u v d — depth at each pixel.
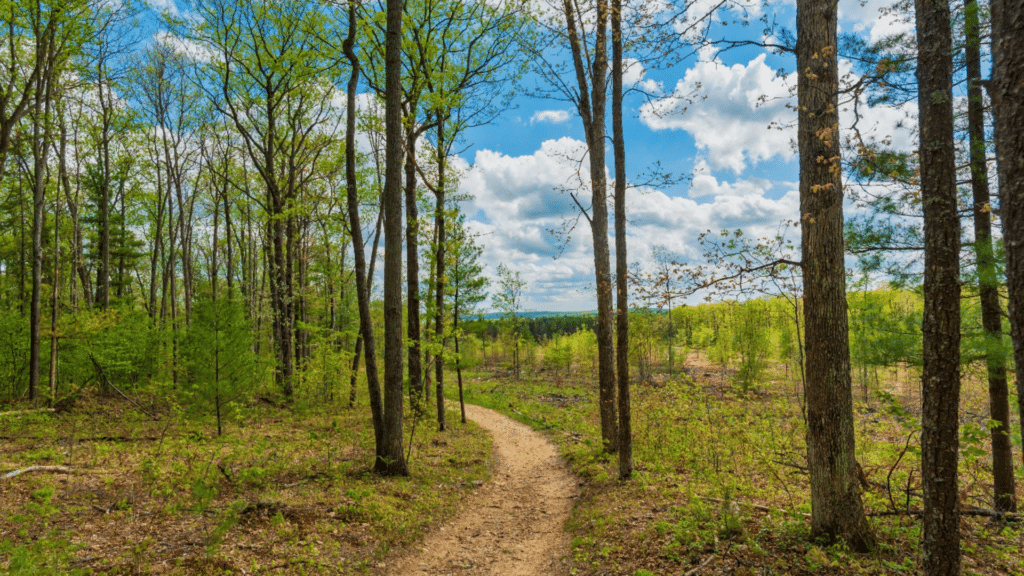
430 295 14.93
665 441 11.55
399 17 9.04
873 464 9.21
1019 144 2.41
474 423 17.78
